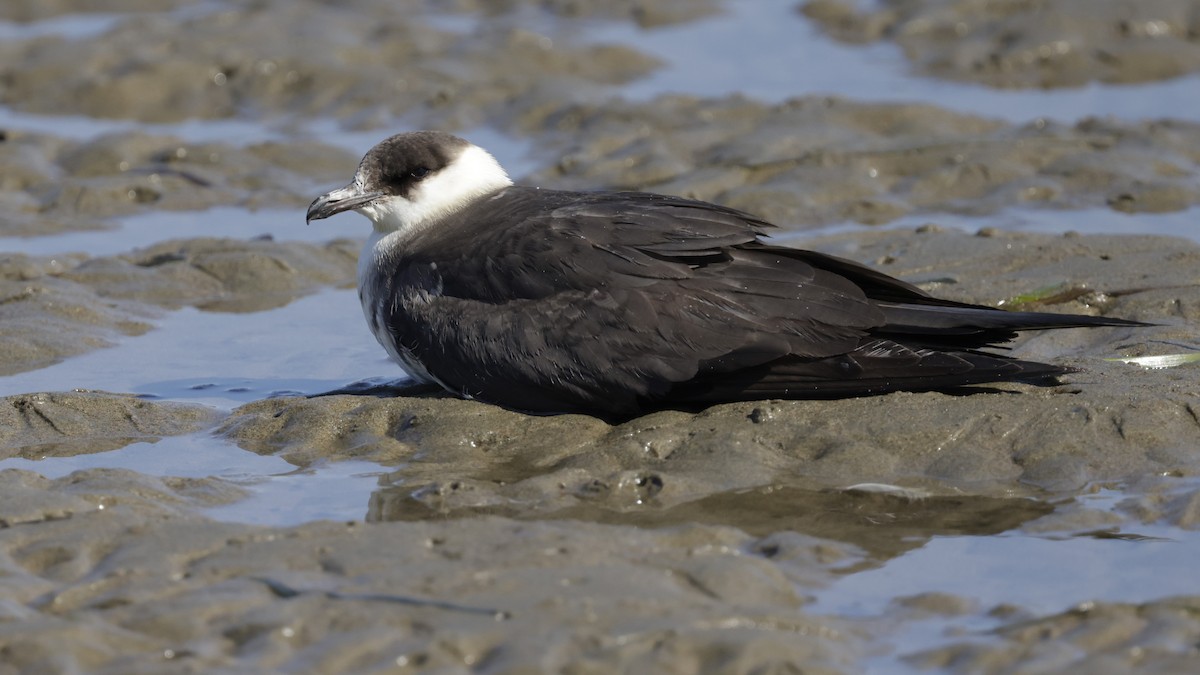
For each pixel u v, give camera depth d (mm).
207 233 18609
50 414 12273
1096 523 9977
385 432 11883
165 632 8367
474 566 8984
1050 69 24625
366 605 8523
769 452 11047
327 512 10422
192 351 14539
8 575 9047
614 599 8531
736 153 20047
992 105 23000
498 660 7961
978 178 19188
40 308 15266
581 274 11547
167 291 16297
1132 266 15000
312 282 16750
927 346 11617
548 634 8133
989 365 11320
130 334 15039
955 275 15188
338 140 22281
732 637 8133
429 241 12672
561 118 22375
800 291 11492
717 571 8953
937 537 9930
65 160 21016
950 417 11219
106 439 12039
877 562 9547
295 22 26703
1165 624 8398
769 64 25719
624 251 11578
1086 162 19156
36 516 9891
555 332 11500
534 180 20031
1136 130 20328
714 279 11484
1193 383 11617
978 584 9219
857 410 11414
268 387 13398
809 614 8539
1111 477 10594
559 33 27062
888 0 28109
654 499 10430
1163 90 23484
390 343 12531
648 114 22109
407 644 8125
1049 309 14109
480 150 13320
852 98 23000
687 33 27719
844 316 11445
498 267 11797
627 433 11406
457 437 11539
